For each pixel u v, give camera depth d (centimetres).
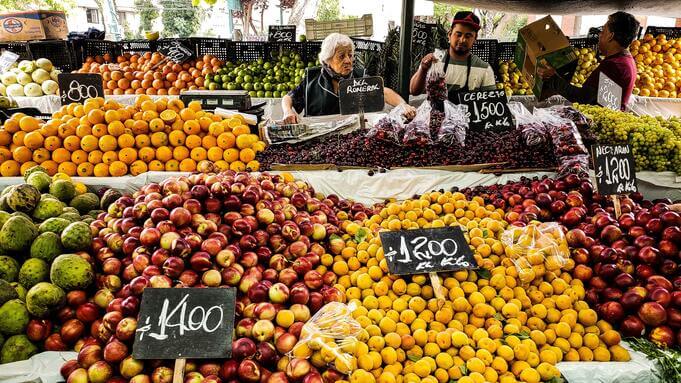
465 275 232
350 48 477
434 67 439
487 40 727
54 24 857
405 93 524
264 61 778
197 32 1909
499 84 704
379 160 359
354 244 257
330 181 349
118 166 340
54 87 745
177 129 351
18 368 191
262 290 208
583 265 246
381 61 669
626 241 258
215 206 237
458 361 199
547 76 443
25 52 820
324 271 239
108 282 214
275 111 732
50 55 812
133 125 344
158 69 770
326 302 216
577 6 639
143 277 202
